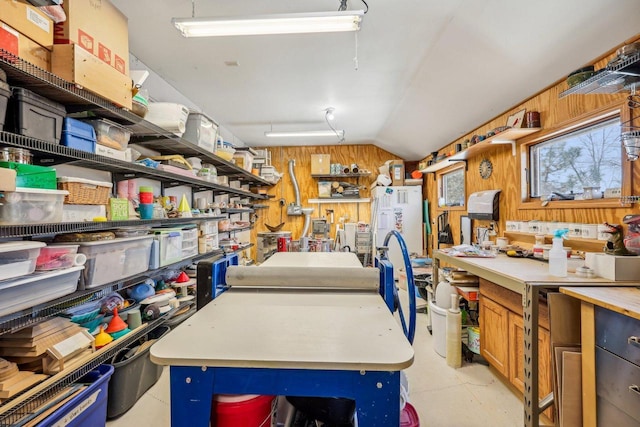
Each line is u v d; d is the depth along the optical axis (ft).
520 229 8.78
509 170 9.52
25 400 4.05
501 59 7.48
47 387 4.35
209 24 5.96
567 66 6.73
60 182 4.83
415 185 18.10
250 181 16.71
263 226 19.62
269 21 5.90
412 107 12.45
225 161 10.96
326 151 19.72
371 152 19.63
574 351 4.75
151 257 7.01
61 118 4.80
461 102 10.31
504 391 6.81
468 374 7.52
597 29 5.62
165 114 7.57
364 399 2.63
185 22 5.85
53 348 4.65
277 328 3.22
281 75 10.02
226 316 3.59
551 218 7.77
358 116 14.34
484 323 7.70
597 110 6.34
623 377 3.92
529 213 8.60
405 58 8.91
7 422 3.96
